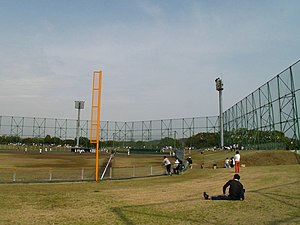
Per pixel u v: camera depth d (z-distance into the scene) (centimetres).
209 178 2011
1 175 2111
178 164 2492
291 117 3244
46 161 3994
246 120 4888
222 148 5828
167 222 793
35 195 1285
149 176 2272
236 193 1084
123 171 2598
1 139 7950
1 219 831
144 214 893
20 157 4647
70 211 948
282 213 855
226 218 823
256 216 833
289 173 1812
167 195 1280
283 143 3453
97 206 1032
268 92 3900
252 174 1950
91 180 1959
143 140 8250
